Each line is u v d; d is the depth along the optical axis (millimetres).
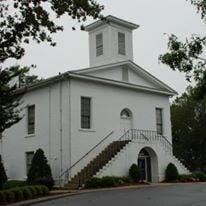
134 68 35562
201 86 10398
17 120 19641
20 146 35156
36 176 28469
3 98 19141
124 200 18156
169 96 38562
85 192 24141
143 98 36219
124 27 37219
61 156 30688
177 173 33500
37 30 17203
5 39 16844
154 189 24375
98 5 17156
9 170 36188
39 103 33531
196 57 10359
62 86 31547
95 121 32062
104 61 36062
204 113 53500
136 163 31875
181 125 55125
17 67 21797
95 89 32562
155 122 36781
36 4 16781
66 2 16641
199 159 54219
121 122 34156
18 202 19719
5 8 16766
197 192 21391
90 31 37719
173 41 10438
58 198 21250
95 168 29812
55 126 31672
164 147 34562
